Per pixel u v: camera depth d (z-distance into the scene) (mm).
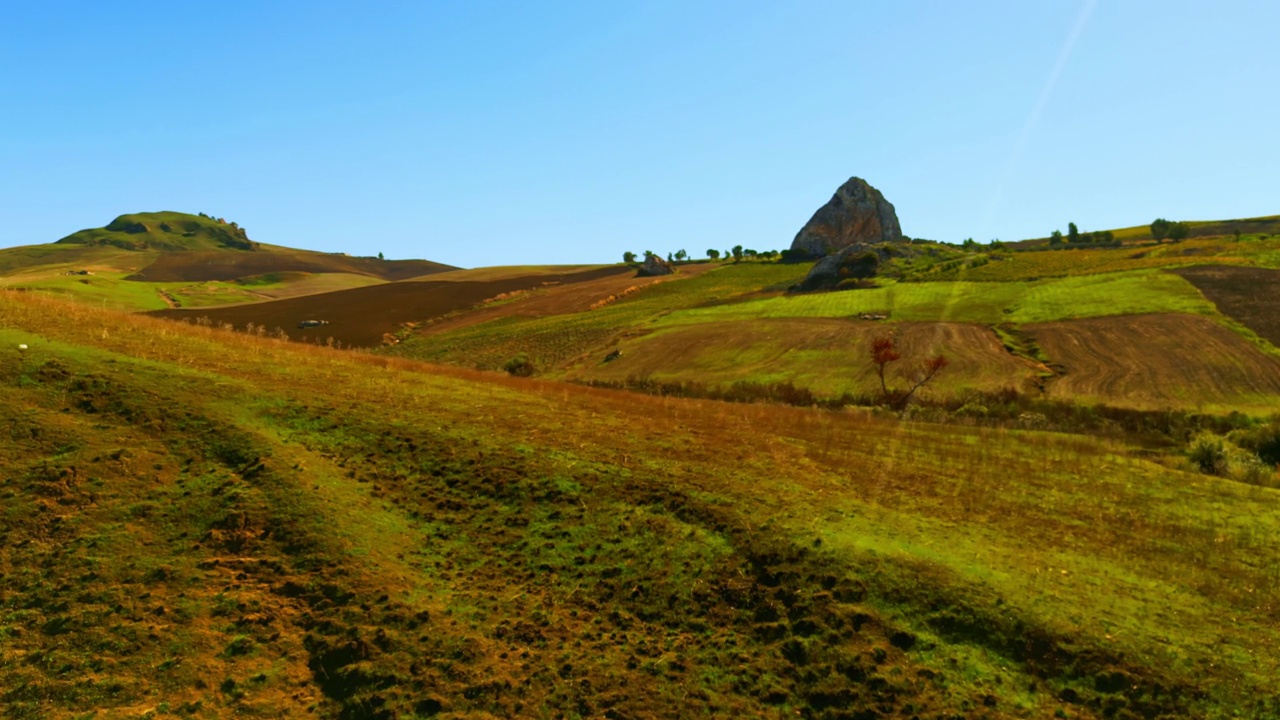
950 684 11266
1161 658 11648
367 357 31062
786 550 14312
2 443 16016
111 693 10453
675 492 16641
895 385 52469
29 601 12016
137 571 12891
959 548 15062
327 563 13422
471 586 13391
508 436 19719
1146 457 27906
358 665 11266
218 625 11906
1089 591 13586
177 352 23828
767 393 51750
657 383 58250
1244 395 46188
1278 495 20906
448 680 11094
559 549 14547
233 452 16875
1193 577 14602
